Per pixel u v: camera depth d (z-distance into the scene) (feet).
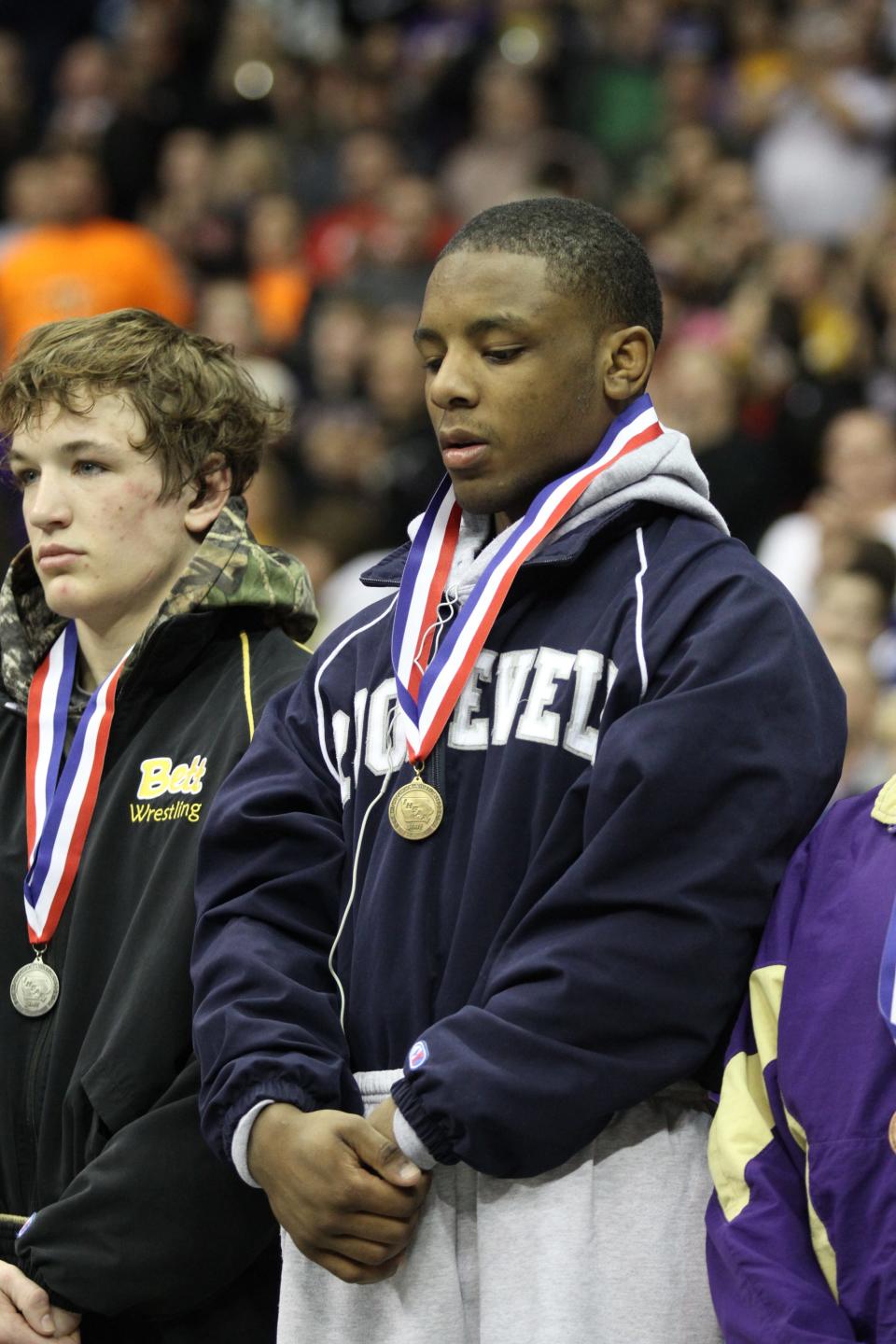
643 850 11.46
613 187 56.90
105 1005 13.91
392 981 12.14
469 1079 11.14
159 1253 13.21
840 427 36.68
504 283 12.61
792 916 11.78
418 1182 11.43
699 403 40.34
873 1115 10.93
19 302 49.37
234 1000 12.17
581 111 59.41
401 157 59.47
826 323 46.14
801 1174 11.32
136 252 50.08
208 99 60.85
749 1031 11.76
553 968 11.30
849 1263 10.80
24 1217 14.17
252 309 48.98
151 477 14.90
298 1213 11.55
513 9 61.31
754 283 47.21
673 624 12.05
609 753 11.59
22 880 14.89
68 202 50.34
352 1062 12.30
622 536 12.79
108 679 14.97
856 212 55.11
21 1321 13.32
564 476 12.80
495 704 12.46
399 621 13.16
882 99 55.98
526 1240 11.57
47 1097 14.11
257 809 12.89
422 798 12.37
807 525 37.35
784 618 12.18
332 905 12.75
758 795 11.63
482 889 11.96
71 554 14.74
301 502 40.57
